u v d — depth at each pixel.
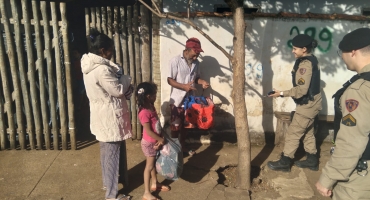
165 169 3.55
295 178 4.20
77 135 5.45
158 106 5.13
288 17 4.90
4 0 4.41
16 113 4.75
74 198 3.65
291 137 4.29
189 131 5.21
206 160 4.66
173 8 5.39
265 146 5.19
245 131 3.78
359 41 2.08
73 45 5.89
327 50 5.01
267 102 5.16
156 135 3.45
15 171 4.21
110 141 3.35
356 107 2.00
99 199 3.63
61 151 4.83
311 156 4.44
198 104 4.32
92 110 3.35
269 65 5.05
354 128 2.01
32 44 4.58
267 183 4.15
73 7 6.01
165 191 3.82
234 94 3.72
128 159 4.60
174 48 4.95
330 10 5.52
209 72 5.03
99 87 3.24
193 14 4.82
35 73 4.68
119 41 4.96
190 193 3.78
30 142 4.84
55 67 4.74
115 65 3.31
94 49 3.24
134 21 4.89
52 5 4.45
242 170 3.88
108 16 4.87
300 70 4.08
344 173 2.06
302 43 4.03
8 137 4.89
